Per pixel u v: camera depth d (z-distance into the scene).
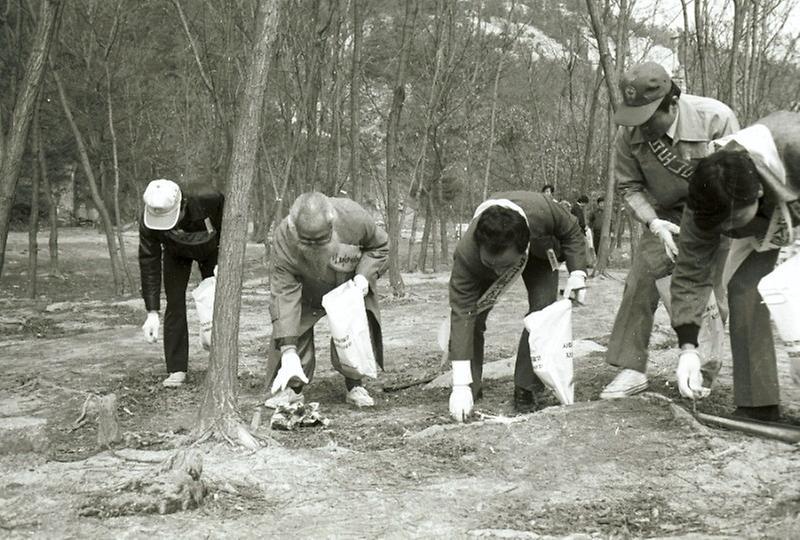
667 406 5.31
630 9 18.08
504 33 20.09
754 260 5.00
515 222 5.00
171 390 7.22
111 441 5.34
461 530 3.70
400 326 11.01
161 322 12.12
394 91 14.65
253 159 5.05
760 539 3.51
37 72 8.74
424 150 17.77
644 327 5.75
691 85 15.55
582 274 5.76
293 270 5.99
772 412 5.02
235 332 5.11
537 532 3.68
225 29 13.61
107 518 3.92
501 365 7.57
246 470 4.56
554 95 26.47
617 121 5.43
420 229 39.53
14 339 11.14
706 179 4.30
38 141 16.66
